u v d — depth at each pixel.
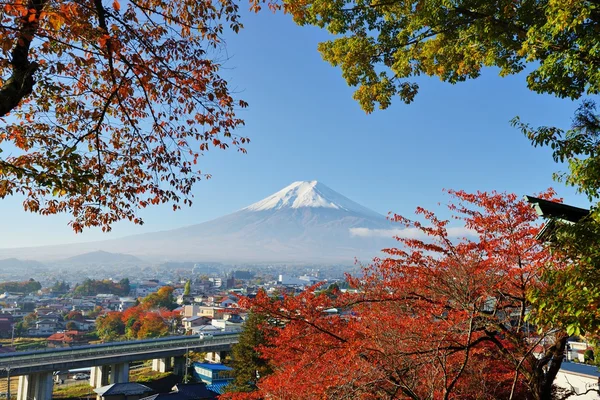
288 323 9.75
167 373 66.06
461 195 9.17
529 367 9.37
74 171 6.77
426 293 9.27
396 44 12.62
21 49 6.11
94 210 8.48
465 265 8.55
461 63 12.16
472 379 9.18
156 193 8.88
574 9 7.36
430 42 11.66
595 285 5.71
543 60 9.38
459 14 10.83
